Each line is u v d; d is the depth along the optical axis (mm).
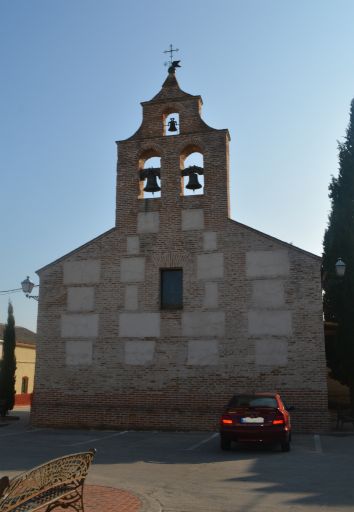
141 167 21375
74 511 7391
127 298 19797
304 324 18094
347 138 24219
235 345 18484
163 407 18547
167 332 19141
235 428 13289
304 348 17922
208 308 19000
